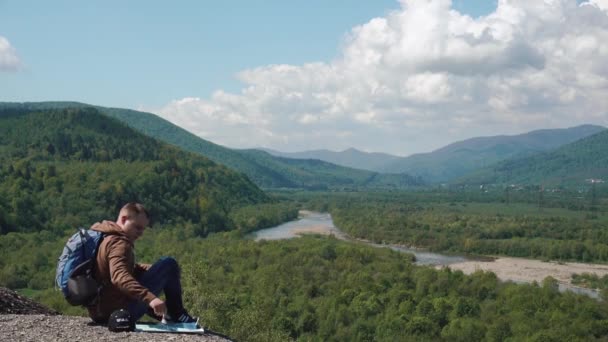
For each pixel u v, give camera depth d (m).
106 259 10.45
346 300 83.06
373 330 72.38
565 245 152.50
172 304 11.38
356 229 186.50
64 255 10.66
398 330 71.56
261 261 107.25
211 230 169.00
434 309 78.12
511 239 172.62
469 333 70.06
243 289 87.94
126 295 10.81
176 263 11.30
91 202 158.12
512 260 148.38
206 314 42.31
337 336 71.38
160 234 141.88
